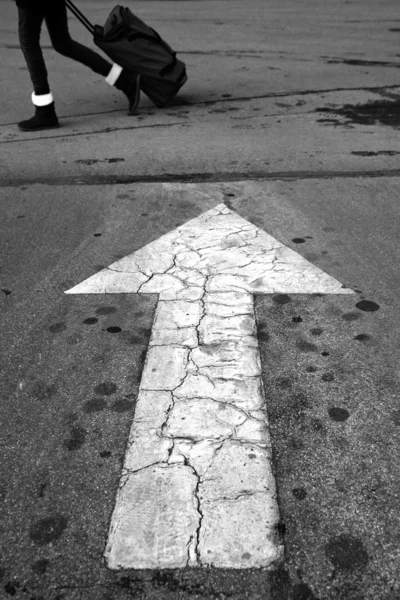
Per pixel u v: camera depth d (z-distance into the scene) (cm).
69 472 195
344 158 480
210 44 964
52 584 161
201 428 212
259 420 215
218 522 176
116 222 380
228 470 194
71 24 1154
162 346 259
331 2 1410
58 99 687
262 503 182
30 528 177
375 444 203
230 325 272
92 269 324
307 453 200
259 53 894
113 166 477
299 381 234
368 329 265
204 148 513
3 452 204
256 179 444
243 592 158
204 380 236
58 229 371
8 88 740
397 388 228
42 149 523
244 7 1367
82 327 274
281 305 286
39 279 315
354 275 309
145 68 600
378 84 703
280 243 345
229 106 641
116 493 187
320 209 389
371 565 164
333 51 895
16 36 1099
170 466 196
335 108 620
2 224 379
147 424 214
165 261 330
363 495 184
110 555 168
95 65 597
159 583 160
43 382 238
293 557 166
